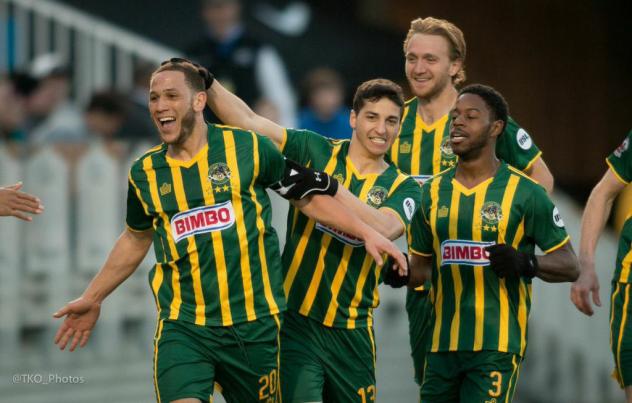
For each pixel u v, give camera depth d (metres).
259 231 19.84
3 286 34.03
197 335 19.73
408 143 23.28
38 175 34.94
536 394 40.94
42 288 34.56
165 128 19.44
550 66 55.09
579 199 55.06
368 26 43.62
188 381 19.56
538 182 22.61
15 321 34.00
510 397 21.06
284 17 42.03
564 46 55.41
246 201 19.77
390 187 21.16
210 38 38.09
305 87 38.38
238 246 19.62
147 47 40.31
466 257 20.91
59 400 33.09
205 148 19.81
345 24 43.03
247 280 19.73
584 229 23.00
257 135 20.03
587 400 41.50
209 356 19.84
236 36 38.06
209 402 19.84
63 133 36.94
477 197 20.83
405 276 21.39
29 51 39.22
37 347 34.25
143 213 20.47
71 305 20.84
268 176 20.00
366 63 42.47
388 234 20.55
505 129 22.31
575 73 55.72
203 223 19.61
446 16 52.41
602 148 56.28
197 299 19.70
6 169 34.53
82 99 39.78
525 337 21.17
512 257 20.00
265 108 37.41
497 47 53.81
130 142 37.03
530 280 21.23
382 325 38.06
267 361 20.20
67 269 35.03
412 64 22.88
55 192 35.03
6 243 34.16
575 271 20.97
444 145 23.02
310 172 20.17
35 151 34.97
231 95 21.38
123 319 35.25
